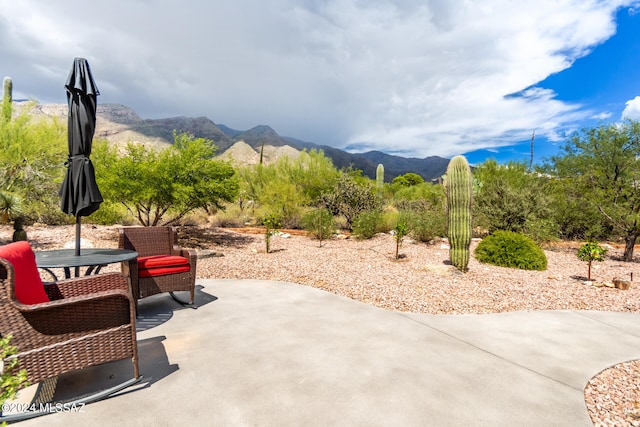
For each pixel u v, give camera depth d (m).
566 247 11.34
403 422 2.07
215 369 2.65
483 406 2.27
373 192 15.45
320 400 2.26
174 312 3.99
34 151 9.36
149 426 1.98
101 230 10.12
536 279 6.52
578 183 10.77
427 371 2.71
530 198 11.50
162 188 8.62
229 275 6.07
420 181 57.94
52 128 9.92
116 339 2.35
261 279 5.82
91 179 3.75
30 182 9.12
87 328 2.25
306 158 20.45
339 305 4.35
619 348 3.34
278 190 15.94
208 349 3.01
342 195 14.51
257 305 4.29
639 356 3.18
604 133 9.86
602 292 5.60
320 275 6.22
